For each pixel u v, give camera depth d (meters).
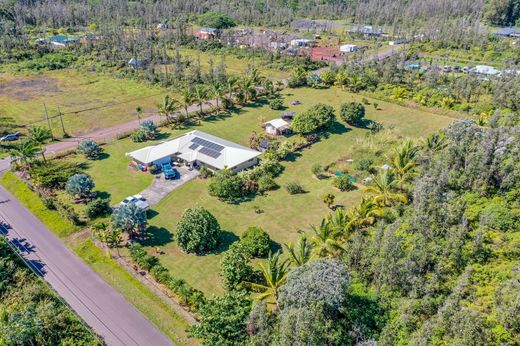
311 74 131.38
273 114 107.62
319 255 49.62
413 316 40.12
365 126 100.38
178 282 49.84
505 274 44.91
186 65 147.88
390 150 84.75
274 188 74.50
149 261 54.09
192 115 104.69
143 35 167.88
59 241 59.84
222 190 69.88
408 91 118.06
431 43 166.50
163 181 75.94
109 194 71.38
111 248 58.12
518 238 51.53
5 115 105.69
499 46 153.62
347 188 73.56
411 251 46.75
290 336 36.09
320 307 38.03
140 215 59.56
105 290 50.81
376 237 48.47
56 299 48.41
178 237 57.38
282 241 60.03
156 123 101.62
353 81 121.19
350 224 54.44
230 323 39.94
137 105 114.38
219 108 109.50
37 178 72.31
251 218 65.81
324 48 177.75
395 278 43.84
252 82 115.88
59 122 102.31
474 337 35.22
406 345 37.12
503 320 38.19
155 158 79.69
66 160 83.44
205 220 57.44
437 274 44.94
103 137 94.50
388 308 42.03
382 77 128.12
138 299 49.28
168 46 172.38
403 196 62.53
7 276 50.62
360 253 48.06
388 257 44.66
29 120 103.06
